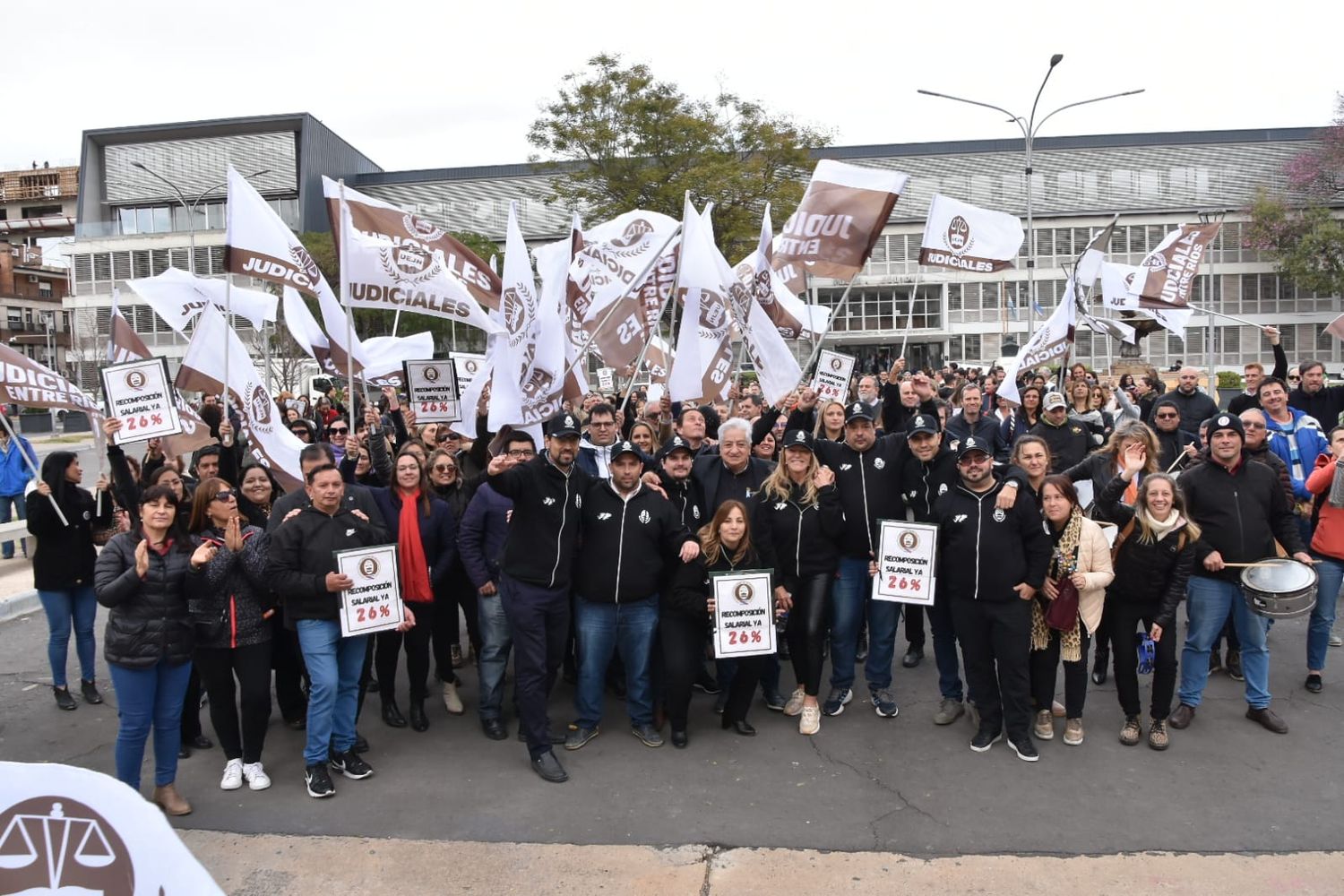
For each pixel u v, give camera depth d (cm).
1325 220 4456
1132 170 5184
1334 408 962
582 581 593
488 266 845
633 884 436
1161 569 571
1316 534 670
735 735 621
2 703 705
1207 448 625
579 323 983
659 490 605
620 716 664
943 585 614
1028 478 595
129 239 5091
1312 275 4494
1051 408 900
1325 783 528
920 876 438
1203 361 5019
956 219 929
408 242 798
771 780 548
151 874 233
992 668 586
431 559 648
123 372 690
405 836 484
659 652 636
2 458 1262
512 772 565
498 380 657
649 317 1016
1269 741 589
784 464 616
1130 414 1144
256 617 541
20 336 6347
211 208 5225
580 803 521
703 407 957
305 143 5191
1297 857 449
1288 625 843
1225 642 846
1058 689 705
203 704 714
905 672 749
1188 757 569
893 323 5184
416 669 636
